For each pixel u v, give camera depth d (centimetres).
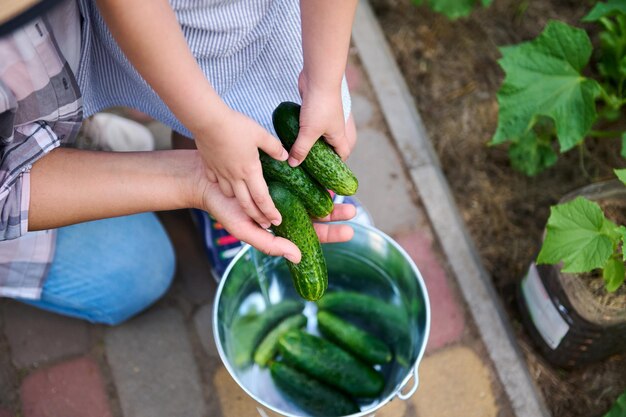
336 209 147
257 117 159
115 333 192
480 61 239
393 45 243
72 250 169
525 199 214
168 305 198
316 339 167
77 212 134
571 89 183
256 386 168
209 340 193
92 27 130
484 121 228
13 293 167
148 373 188
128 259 176
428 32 245
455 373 187
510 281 202
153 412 183
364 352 167
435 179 214
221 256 188
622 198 173
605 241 150
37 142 123
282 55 147
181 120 114
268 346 169
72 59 124
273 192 130
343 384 163
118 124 202
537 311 181
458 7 222
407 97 229
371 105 228
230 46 135
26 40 107
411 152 219
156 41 100
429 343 191
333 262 171
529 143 208
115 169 134
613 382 187
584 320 163
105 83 148
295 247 128
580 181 216
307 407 165
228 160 117
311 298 133
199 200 136
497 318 193
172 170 136
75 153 134
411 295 155
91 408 183
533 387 184
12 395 183
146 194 135
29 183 127
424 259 203
